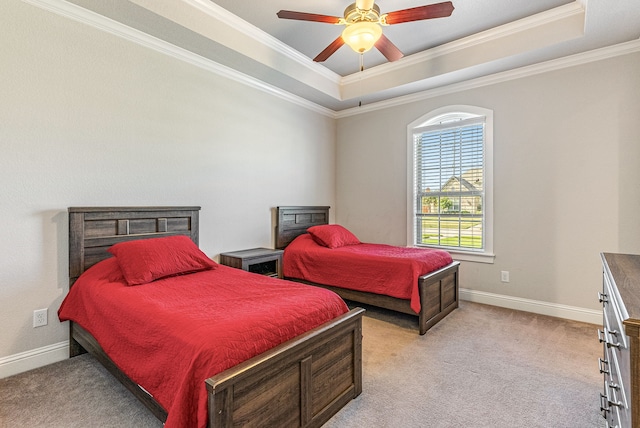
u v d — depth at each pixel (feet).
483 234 12.40
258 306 5.65
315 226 14.37
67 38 7.87
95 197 8.41
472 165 12.63
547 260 11.02
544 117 10.95
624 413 3.22
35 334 7.50
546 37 9.55
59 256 7.82
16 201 7.19
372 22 7.73
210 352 4.22
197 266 8.51
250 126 12.42
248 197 12.42
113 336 5.94
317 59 9.38
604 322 5.16
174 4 8.52
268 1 8.82
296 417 5.02
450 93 12.94
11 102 7.09
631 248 9.66
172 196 10.06
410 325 10.26
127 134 9.01
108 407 6.05
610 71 9.82
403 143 14.38
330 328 5.60
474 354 8.20
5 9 6.98
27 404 6.11
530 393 6.51
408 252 11.48
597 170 10.10
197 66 10.63
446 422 5.66
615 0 7.47
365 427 5.53
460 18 9.61
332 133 16.48
